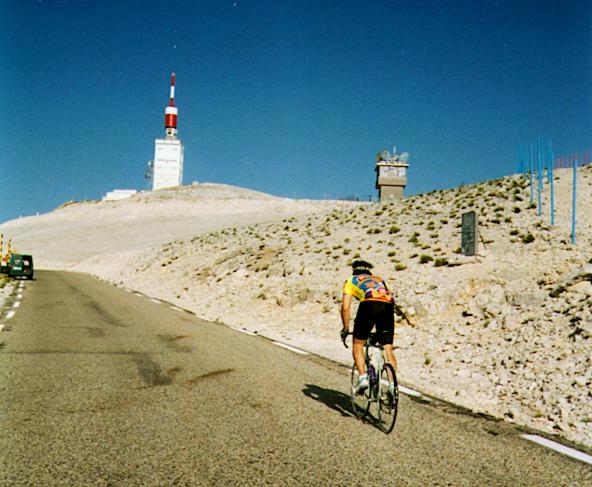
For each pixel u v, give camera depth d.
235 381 7.16
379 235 26.23
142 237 70.12
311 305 16.31
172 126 195.38
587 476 4.18
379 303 5.59
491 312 11.84
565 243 17.97
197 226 75.50
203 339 11.06
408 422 5.58
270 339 11.74
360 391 5.68
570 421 5.89
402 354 10.34
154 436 4.77
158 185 193.25
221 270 25.44
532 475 4.17
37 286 25.58
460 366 9.01
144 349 9.52
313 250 25.08
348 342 11.80
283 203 96.19
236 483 3.78
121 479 3.79
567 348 8.70
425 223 26.92
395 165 46.88
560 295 11.62
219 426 5.14
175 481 3.78
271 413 5.68
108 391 6.38
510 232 20.73
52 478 3.77
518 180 32.69
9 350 8.97
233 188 131.75
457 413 6.05
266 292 19.28
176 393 6.39
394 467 4.23
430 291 14.33
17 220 107.25
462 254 18.69
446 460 4.44
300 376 7.70
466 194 33.22
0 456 4.18
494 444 4.93
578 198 25.47
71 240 73.62
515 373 8.12
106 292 23.64
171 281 27.53
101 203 111.19
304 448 4.60
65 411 5.48
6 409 5.48
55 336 10.70
